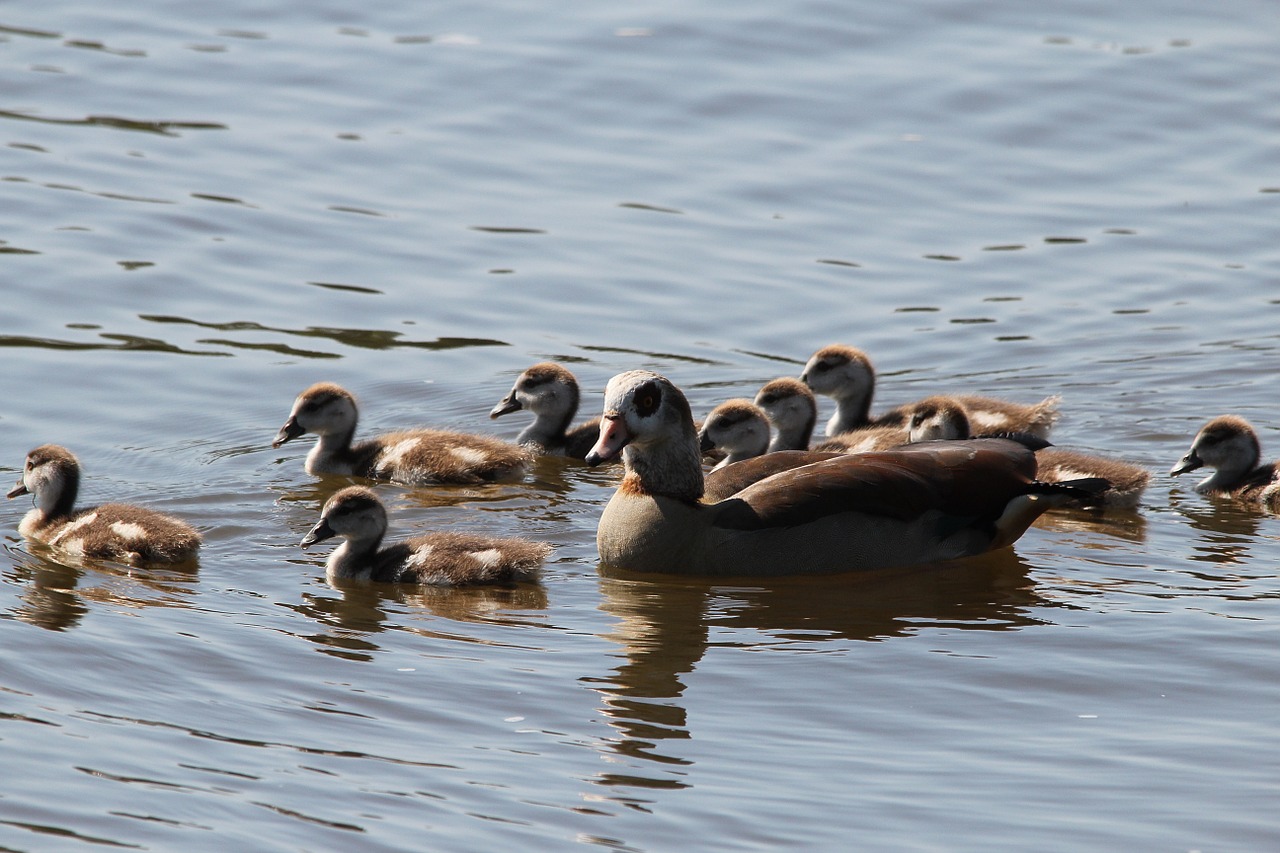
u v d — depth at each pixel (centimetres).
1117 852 921
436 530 1520
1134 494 1580
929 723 1082
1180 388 1916
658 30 2800
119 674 1117
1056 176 2408
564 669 1163
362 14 2891
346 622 1253
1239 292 2136
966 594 1338
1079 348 2008
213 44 2766
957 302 2103
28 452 1631
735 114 2545
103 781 959
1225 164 2453
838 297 2105
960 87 2631
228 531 1496
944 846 926
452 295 2084
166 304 2017
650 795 974
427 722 1065
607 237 2220
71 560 1395
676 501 1420
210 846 895
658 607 1308
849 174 2391
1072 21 2888
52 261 2083
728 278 2138
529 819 941
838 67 2692
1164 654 1197
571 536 1517
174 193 2280
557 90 2606
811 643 1224
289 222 2220
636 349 1988
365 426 1812
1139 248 2230
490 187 2339
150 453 1700
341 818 933
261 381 1878
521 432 1814
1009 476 1446
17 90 2567
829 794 981
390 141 2455
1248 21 2902
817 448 1761
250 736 1032
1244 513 1578
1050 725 1079
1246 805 972
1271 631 1241
